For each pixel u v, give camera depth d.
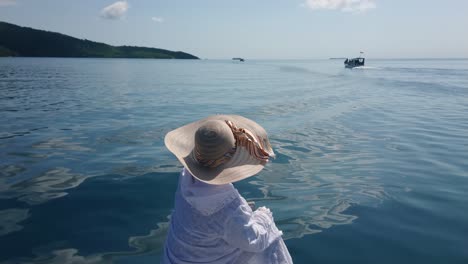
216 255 1.63
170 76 30.69
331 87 19.62
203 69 49.19
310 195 4.27
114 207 3.88
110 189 4.39
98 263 2.83
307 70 46.00
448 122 9.14
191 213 1.61
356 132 7.88
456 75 30.97
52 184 4.57
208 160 1.55
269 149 1.80
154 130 8.00
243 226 1.56
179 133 1.83
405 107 11.86
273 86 20.44
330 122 9.07
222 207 1.56
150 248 3.05
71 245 3.11
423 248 3.05
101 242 3.15
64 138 7.15
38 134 7.51
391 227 3.44
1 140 6.95
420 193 4.32
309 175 5.02
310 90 17.89
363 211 3.81
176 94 15.75
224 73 37.53
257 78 28.58
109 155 5.92
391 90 17.72
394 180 4.80
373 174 5.05
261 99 13.93
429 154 6.10
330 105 12.23
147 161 5.58
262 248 1.66
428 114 10.44
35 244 3.13
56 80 24.30
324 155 6.04
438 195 4.25
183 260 1.66
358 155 6.04
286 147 6.56
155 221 3.55
